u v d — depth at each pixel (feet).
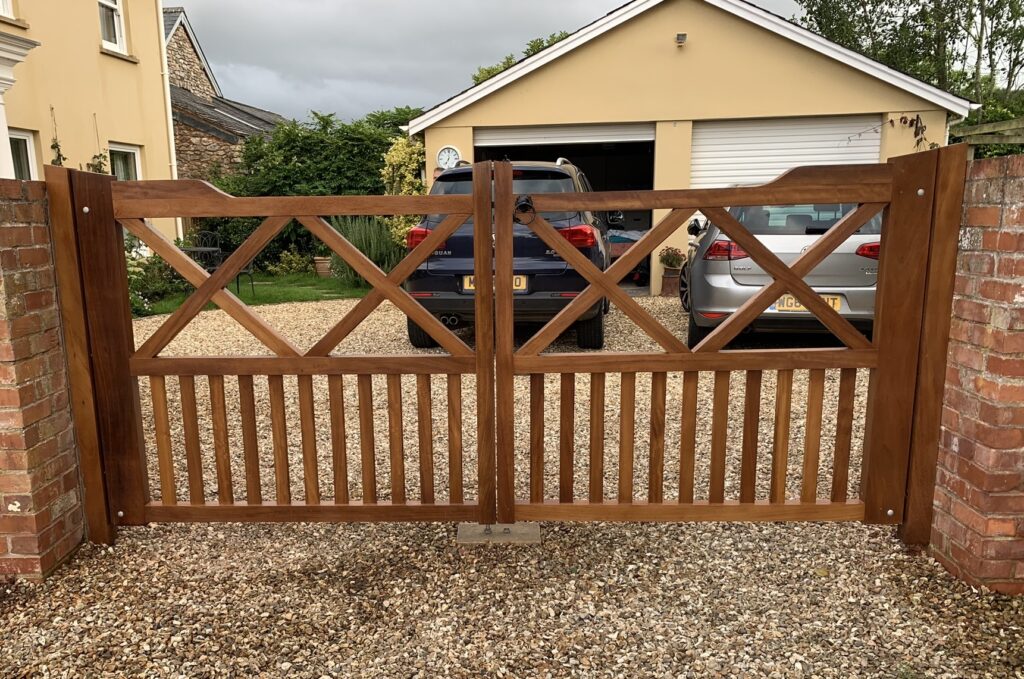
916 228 8.70
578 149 57.93
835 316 9.09
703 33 34.83
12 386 8.39
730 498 11.16
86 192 9.02
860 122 35.40
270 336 9.38
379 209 8.97
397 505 9.82
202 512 9.89
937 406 9.01
